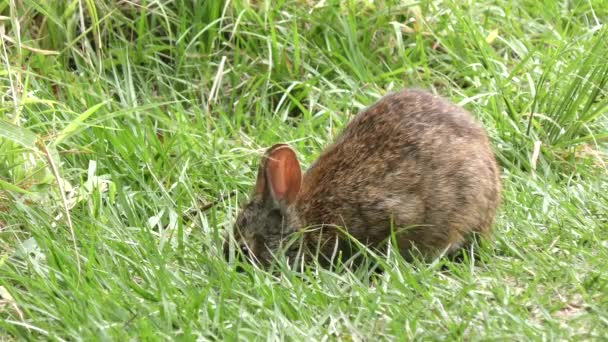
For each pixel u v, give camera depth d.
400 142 10.09
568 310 8.67
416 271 9.50
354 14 13.32
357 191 9.90
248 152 11.27
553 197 11.09
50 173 10.01
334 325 8.14
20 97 11.06
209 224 10.25
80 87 11.91
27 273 9.01
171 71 12.95
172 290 8.48
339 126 12.16
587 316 8.32
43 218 9.66
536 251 9.87
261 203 9.66
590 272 9.12
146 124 11.40
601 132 12.63
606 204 10.95
